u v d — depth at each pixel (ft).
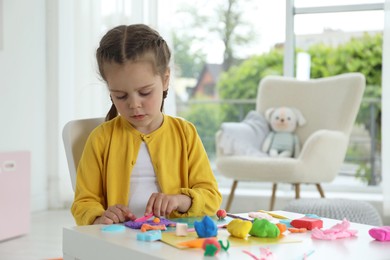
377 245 3.06
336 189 13.91
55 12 13.20
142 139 4.66
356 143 15.38
